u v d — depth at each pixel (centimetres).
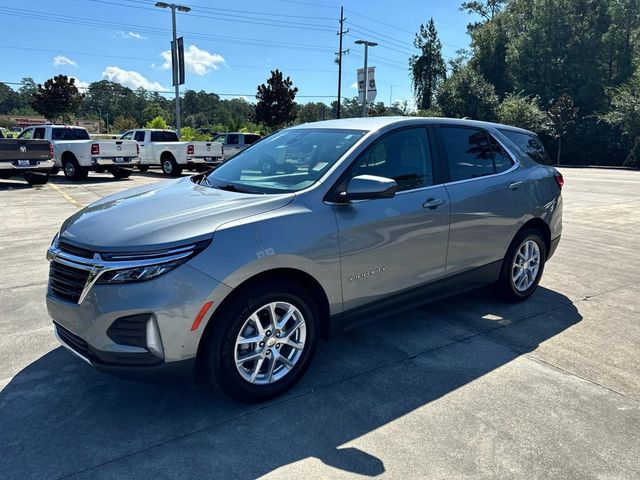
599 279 603
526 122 3991
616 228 935
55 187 1523
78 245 298
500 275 489
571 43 4281
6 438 286
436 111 4506
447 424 303
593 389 346
